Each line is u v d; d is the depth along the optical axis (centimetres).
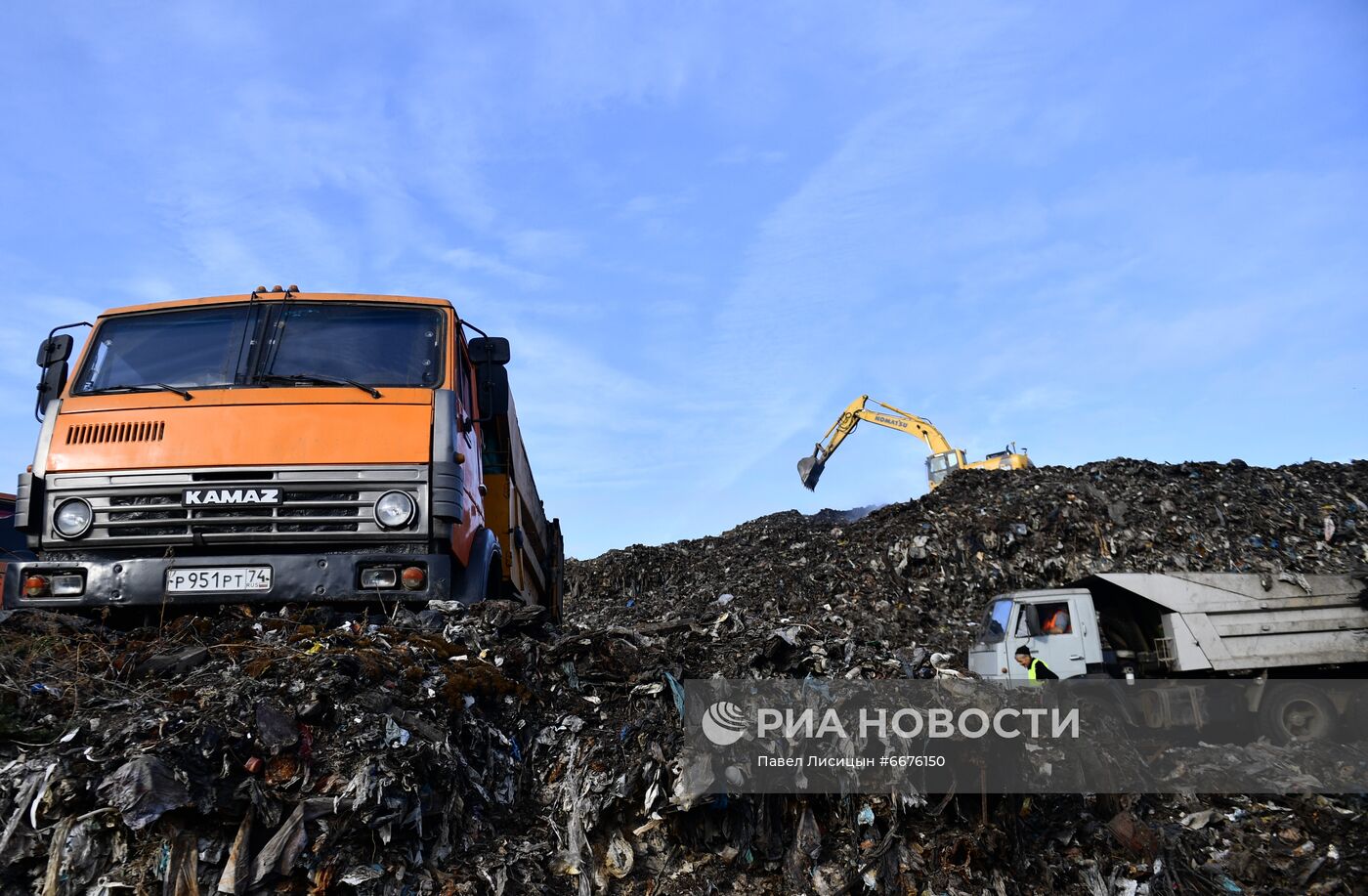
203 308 691
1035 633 1108
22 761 430
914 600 1789
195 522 601
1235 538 1816
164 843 414
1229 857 646
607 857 504
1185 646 1077
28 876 409
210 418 620
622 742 541
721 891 503
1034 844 595
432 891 445
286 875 419
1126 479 2059
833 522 2680
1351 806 770
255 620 579
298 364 661
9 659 500
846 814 548
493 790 511
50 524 605
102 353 677
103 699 481
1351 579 1108
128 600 586
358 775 446
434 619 592
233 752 441
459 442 658
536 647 601
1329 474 2081
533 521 1013
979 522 1930
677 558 2539
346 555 599
